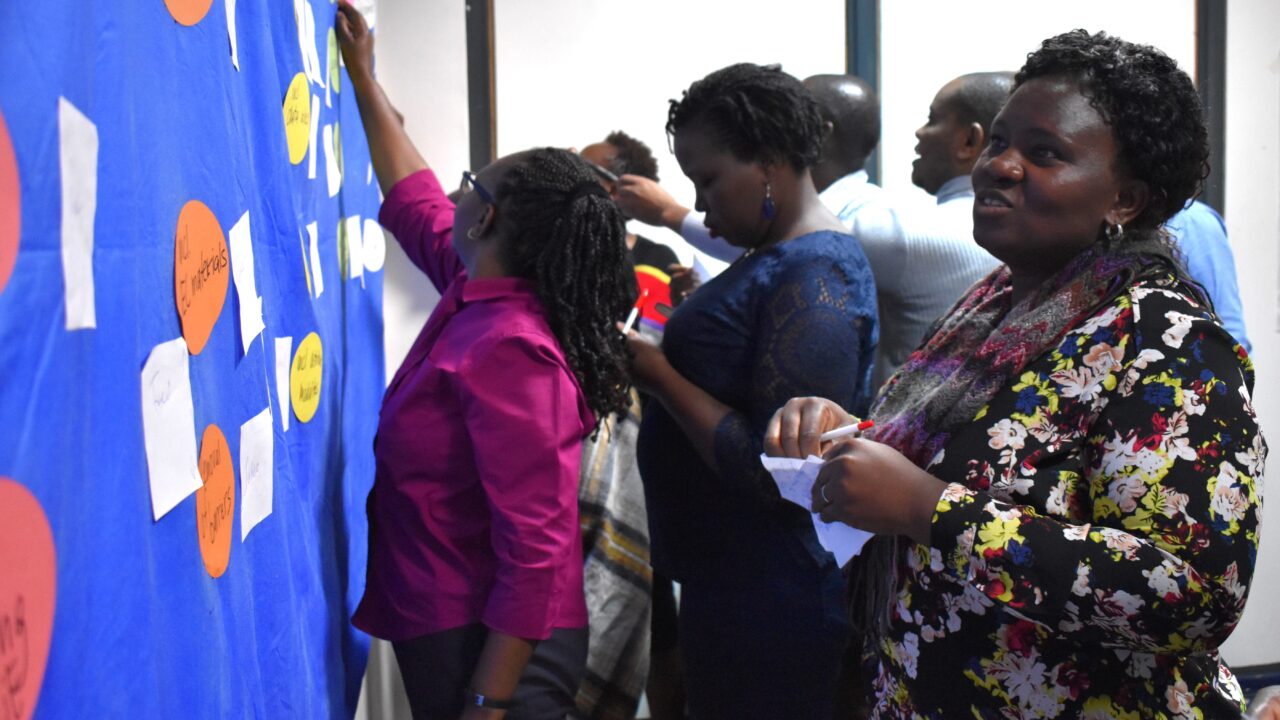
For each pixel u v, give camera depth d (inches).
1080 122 35.6
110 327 24.2
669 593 89.4
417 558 52.0
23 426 19.9
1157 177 35.8
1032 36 106.8
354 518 65.2
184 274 30.1
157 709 26.5
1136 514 33.0
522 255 52.6
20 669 19.6
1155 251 36.1
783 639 58.7
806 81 89.7
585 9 100.1
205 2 33.4
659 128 102.7
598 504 78.4
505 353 48.9
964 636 37.1
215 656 31.8
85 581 22.5
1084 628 33.9
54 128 21.4
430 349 54.6
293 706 43.8
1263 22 107.7
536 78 100.0
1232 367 34.0
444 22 96.7
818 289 56.2
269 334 42.4
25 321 20.0
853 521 36.4
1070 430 35.4
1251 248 109.5
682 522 62.2
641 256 100.0
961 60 106.3
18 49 20.1
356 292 69.1
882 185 106.9
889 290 78.3
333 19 64.3
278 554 42.3
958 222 77.2
